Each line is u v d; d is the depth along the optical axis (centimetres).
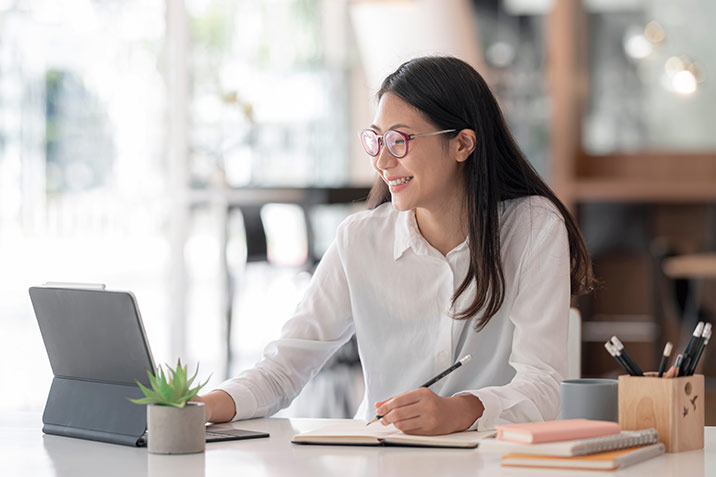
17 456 151
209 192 561
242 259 616
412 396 160
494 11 679
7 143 550
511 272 198
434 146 192
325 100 685
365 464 141
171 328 597
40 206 564
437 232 203
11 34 551
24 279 559
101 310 162
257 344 628
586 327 661
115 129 595
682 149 671
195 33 615
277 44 657
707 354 625
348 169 699
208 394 184
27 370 536
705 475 133
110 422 163
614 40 677
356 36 693
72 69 578
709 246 657
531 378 180
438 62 196
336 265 212
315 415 482
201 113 619
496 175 198
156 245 611
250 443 159
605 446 141
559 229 197
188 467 140
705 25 668
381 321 208
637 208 657
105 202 592
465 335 201
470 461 142
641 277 662
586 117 681
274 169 654
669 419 149
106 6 590
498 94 679
